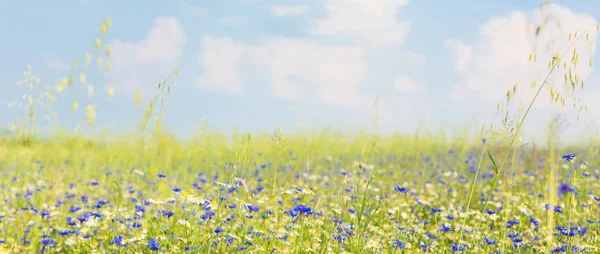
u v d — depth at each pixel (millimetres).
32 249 4266
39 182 7285
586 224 4805
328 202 5793
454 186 7469
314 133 11156
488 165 9430
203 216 3895
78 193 6859
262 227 4434
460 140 11992
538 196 5805
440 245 4332
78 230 4254
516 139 3430
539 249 4117
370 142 10047
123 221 4438
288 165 8344
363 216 4508
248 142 3678
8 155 8539
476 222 5172
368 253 3816
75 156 9352
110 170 8922
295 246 3729
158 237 3666
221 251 3861
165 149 8883
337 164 9180
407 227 4590
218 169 9234
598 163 7227
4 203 6020
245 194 5113
